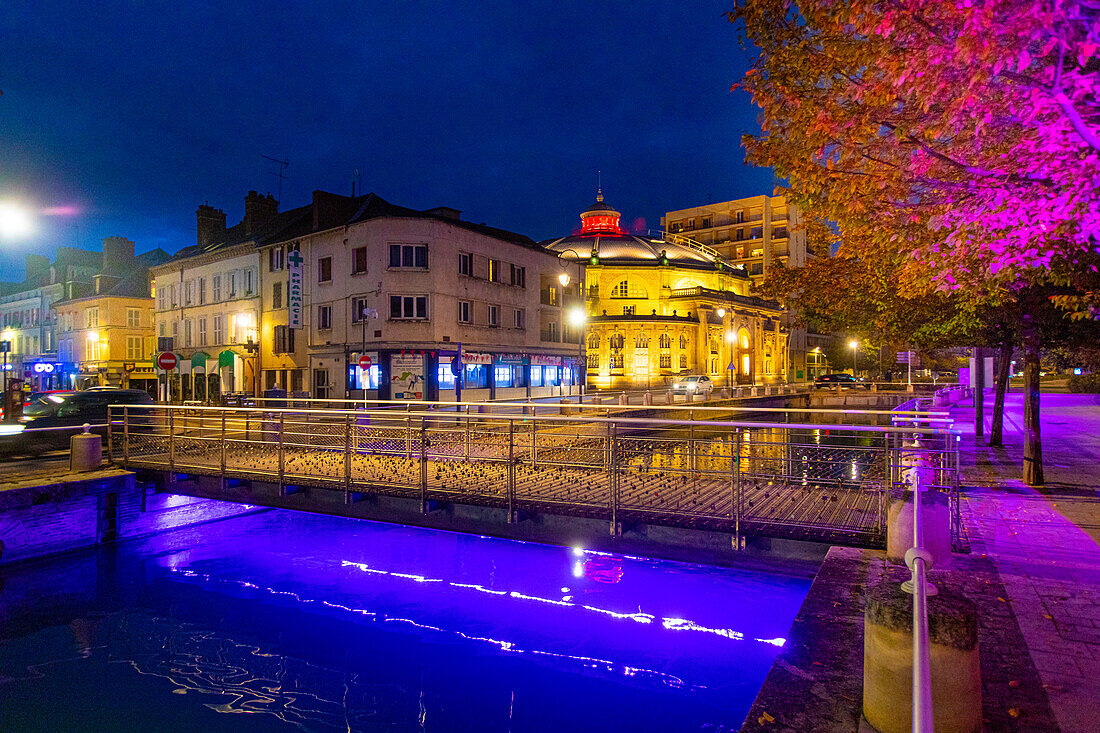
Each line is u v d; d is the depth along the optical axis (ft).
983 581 18.72
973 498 29.78
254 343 127.95
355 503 33.76
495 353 120.98
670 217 312.29
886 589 11.97
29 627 29.04
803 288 38.04
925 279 21.97
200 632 28.35
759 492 29.68
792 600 29.60
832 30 17.71
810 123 18.84
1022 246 17.04
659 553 26.35
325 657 25.55
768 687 12.89
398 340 106.52
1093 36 12.62
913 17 14.60
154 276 160.97
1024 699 12.16
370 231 109.09
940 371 256.11
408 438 34.81
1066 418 75.51
